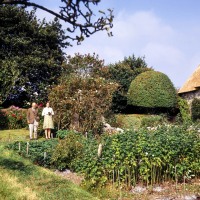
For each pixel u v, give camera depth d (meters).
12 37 29.86
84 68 25.75
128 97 32.06
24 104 30.23
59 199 8.35
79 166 12.17
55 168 12.95
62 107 21.53
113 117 25.53
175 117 31.77
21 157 12.66
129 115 29.42
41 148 14.26
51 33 31.19
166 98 30.70
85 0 6.24
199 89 30.95
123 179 10.77
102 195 9.99
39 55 30.36
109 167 10.63
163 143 11.37
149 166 10.91
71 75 24.53
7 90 15.48
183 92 32.75
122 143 11.09
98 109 21.58
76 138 14.18
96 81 22.23
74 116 21.44
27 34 31.20
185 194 10.42
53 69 30.97
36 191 8.55
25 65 29.12
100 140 12.78
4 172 9.57
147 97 31.00
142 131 12.09
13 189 8.12
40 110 21.86
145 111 32.44
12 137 19.67
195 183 11.65
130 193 10.36
